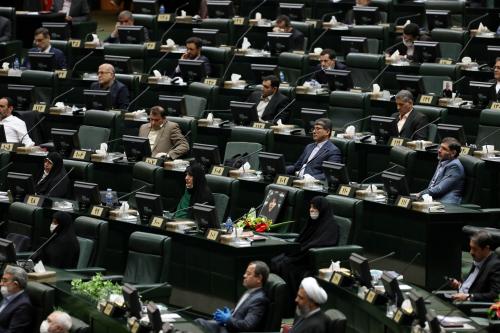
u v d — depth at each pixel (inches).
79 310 1494.8
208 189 1843.0
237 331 1430.9
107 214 1829.5
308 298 1296.8
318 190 1844.2
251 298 1450.5
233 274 1657.2
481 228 1624.0
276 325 1454.2
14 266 1470.2
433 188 1820.9
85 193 1857.8
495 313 1384.1
